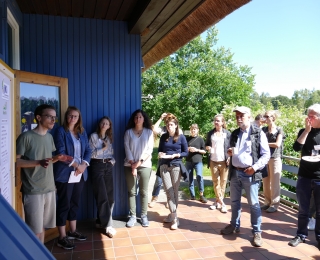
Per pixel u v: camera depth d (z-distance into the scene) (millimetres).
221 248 3119
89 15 3715
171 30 4012
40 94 3250
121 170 3988
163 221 3902
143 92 13000
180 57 13250
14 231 799
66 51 3752
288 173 5469
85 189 3848
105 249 3066
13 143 2121
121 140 3979
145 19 3336
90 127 3859
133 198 3738
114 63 3928
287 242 3281
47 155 2586
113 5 3361
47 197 2602
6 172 1904
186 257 2910
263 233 3531
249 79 13953
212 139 4434
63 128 3066
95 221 3828
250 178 3232
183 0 2881
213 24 3436
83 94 3832
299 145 3145
